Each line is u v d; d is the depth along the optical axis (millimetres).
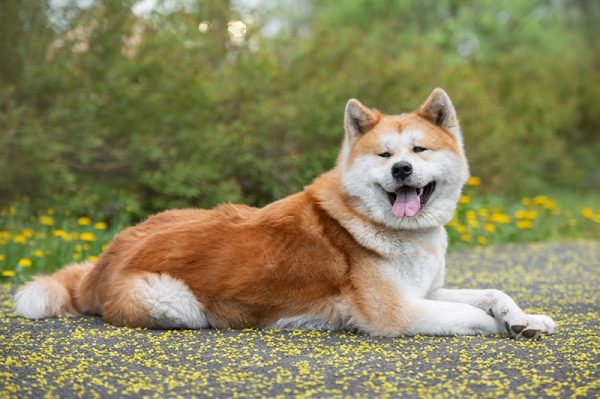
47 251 7809
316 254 5074
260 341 4805
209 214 5539
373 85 11398
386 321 4941
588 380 3947
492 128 13336
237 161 10141
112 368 4219
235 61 10805
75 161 10000
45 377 4062
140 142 9766
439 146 5148
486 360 4316
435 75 12875
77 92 9586
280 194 10383
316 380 3971
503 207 11852
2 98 9156
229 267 5113
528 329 4793
